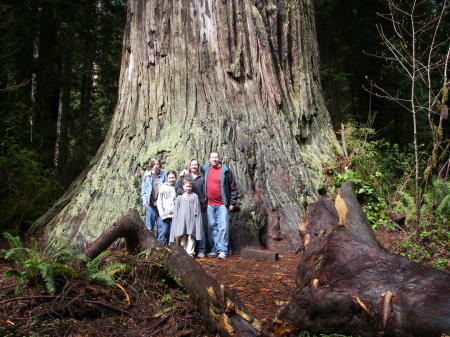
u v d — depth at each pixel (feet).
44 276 14.88
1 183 37.73
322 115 37.60
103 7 62.54
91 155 61.77
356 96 60.18
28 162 40.86
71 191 34.53
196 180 27.25
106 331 13.82
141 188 28.63
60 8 55.01
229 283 19.66
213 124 31.07
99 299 15.37
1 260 22.41
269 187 29.91
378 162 38.78
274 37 34.65
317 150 35.09
